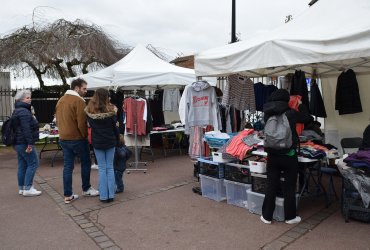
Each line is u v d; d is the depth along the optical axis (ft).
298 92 20.27
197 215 16.66
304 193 17.69
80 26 50.03
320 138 18.15
